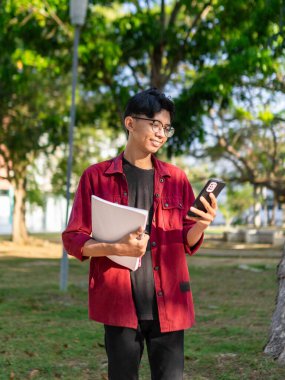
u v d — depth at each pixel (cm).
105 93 2125
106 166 313
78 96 2569
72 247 300
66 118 2258
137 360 303
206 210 300
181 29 1922
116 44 1844
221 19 1831
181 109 1806
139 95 304
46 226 4925
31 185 3175
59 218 4975
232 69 1697
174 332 302
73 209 313
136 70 2050
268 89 1941
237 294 1127
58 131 2294
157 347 303
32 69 2283
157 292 299
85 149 3003
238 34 1827
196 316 863
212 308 948
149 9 1955
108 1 1894
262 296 1099
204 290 1188
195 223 312
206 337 696
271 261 1964
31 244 2753
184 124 1817
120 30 1903
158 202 306
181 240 308
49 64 1905
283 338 555
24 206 2812
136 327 296
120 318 296
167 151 1870
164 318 297
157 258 303
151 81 1931
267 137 2867
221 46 1862
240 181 2761
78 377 534
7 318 837
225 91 1755
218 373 527
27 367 564
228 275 1480
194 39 1884
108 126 2202
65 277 1141
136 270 301
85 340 683
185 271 309
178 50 1923
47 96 2658
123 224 283
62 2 1812
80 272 1557
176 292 302
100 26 1862
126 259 292
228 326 776
